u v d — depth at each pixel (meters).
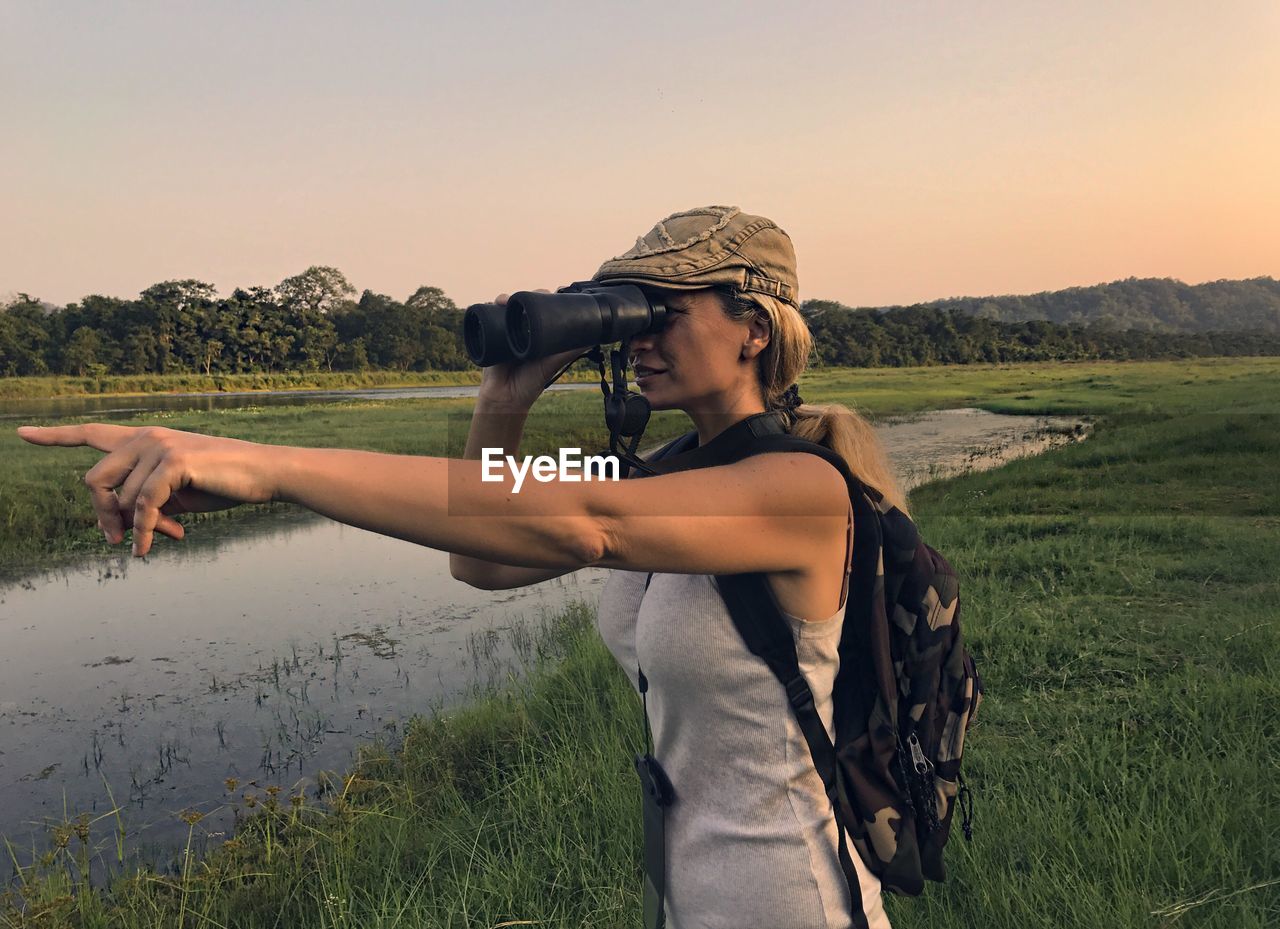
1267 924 2.20
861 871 1.05
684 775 1.07
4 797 4.18
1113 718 3.70
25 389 69.38
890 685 1.04
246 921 2.90
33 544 9.92
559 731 4.09
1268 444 13.43
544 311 0.82
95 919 2.93
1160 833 2.58
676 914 1.10
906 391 39.47
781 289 1.02
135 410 46.44
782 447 0.94
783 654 0.97
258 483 0.66
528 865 2.91
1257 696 3.75
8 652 6.27
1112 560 6.59
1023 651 4.67
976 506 10.27
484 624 6.72
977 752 3.42
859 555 1.02
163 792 4.20
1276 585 5.65
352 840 3.22
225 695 5.40
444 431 24.23
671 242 0.98
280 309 97.75
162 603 7.59
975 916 2.33
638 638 1.05
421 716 4.92
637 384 1.03
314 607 7.38
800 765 1.01
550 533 0.73
